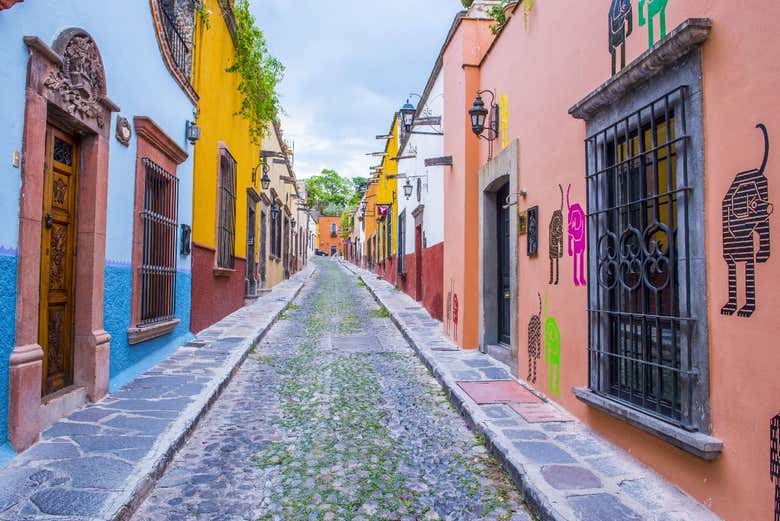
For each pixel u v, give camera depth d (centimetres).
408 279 1723
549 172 533
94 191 488
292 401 561
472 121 737
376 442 446
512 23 657
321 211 7931
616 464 368
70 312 479
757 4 265
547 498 316
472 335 818
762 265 261
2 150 346
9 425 358
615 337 416
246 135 1379
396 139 2125
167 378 591
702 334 303
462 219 838
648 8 362
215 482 362
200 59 860
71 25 433
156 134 625
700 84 306
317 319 1226
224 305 1123
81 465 347
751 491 266
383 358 798
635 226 387
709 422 299
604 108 416
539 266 559
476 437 457
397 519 319
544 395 544
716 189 294
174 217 716
